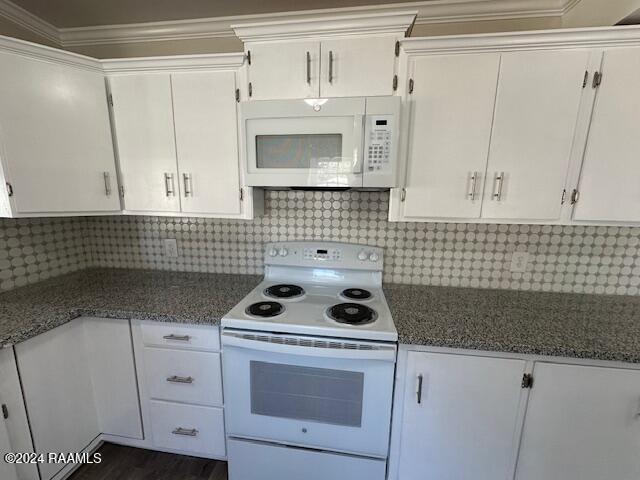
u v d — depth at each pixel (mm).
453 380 1276
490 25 1625
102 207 1608
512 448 1307
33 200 1400
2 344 1176
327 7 1662
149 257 2066
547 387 1227
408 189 1441
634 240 1608
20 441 1286
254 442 1472
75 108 1475
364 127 1318
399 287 1801
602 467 1267
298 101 1340
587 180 1324
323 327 1297
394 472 1409
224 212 1618
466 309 1497
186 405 1549
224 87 1487
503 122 1327
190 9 1675
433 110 1357
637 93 1231
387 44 1328
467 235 1745
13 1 1588
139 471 1638
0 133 1296
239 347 1361
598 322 1370
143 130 1584
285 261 1847
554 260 1696
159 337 1484
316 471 1437
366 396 1319
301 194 1840
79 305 1504
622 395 1189
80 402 1544
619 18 1204
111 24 1837
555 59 1251
